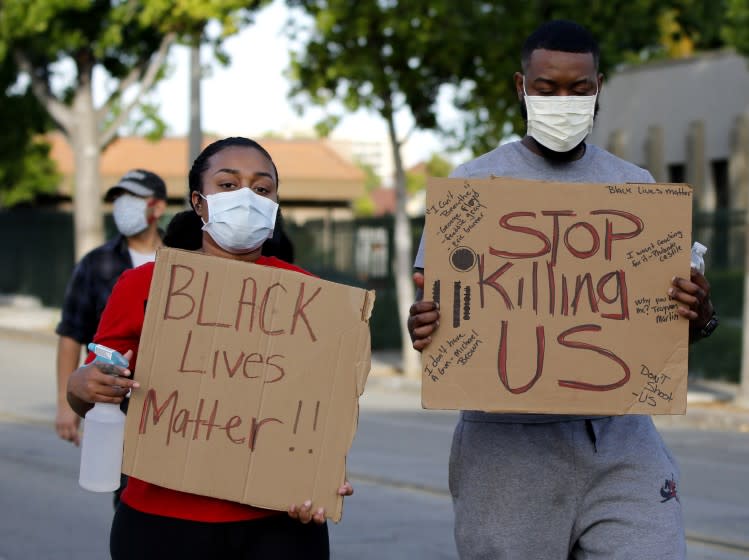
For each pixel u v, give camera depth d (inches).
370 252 836.0
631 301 141.2
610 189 141.4
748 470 380.2
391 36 614.2
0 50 758.5
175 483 131.1
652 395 140.5
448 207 141.1
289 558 134.0
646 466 143.6
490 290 140.8
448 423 479.8
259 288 133.6
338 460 132.3
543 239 141.2
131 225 217.5
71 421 218.1
